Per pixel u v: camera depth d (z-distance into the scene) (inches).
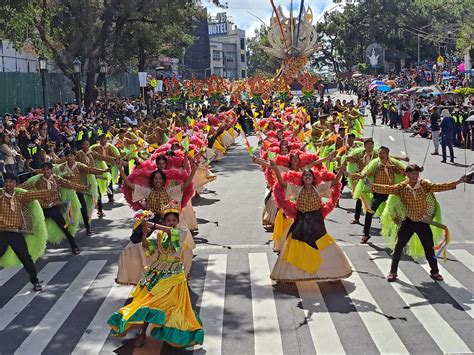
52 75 1427.2
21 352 289.3
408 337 289.9
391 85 2320.4
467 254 423.2
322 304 337.1
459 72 2305.6
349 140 576.4
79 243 489.1
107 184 626.2
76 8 1349.7
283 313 326.0
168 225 292.5
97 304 351.9
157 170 362.6
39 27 1321.4
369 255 428.5
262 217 546.6
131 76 2180.1
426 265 402.3
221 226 527.5
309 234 358.3
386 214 386.6
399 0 3764.8
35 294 373.7
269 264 413.1
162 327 273.7
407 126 1374.3
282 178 362.9
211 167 926.4
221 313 328.5
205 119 1026.1
